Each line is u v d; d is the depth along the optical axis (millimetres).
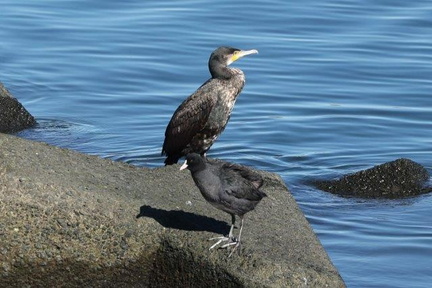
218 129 13539
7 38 21500
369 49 21453
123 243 10875
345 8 23766
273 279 10273
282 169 16078
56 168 11578
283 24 22734
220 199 10406
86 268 10883
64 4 23562
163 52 20984
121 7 23469
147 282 11008
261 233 11070
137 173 12164
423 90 19516
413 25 22812
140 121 17953
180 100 18891
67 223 10789
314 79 19938
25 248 10758
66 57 20641
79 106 18484
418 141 17375
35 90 19125
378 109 18609
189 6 23688
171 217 11141
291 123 17891
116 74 19875
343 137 17469
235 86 13406
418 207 14562
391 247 13211
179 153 13641
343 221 14078
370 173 15273
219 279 10492
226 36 21969
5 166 11242
